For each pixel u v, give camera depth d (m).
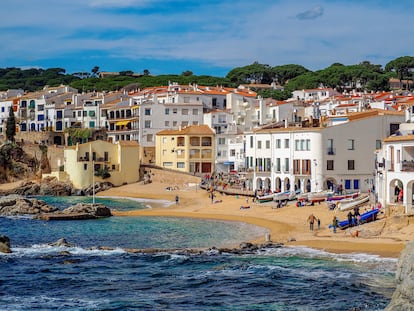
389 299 53.62
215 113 182.12
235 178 152.75
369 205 98.19
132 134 187.62
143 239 86.75
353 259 68.56
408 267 38.78
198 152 169.62
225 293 56.41
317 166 121.75
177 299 54.59
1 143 187.38
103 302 53.62
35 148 180.62
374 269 63.97
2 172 174.75
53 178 164.62
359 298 54.00
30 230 96.06
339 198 107.31
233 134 171.25
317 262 67.75
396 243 74.56
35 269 66.00
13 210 116.69
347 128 122.94
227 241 84.00
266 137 135.88
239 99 195.25
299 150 126.00
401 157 89.56
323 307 51.75
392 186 89.75
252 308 51.81
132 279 61.75
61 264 68.62
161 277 62.44
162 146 172.50
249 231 91.75
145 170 167.62
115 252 75.31
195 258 71.25
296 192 117.50
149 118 183.62
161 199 142.38
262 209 110.31
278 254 72.44
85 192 158.12
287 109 181.38
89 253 74.88
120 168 164.88
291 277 61.53
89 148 163.75
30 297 55.22
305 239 81.25
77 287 58.69
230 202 123.25
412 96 197.38
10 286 59.00
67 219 108.69
